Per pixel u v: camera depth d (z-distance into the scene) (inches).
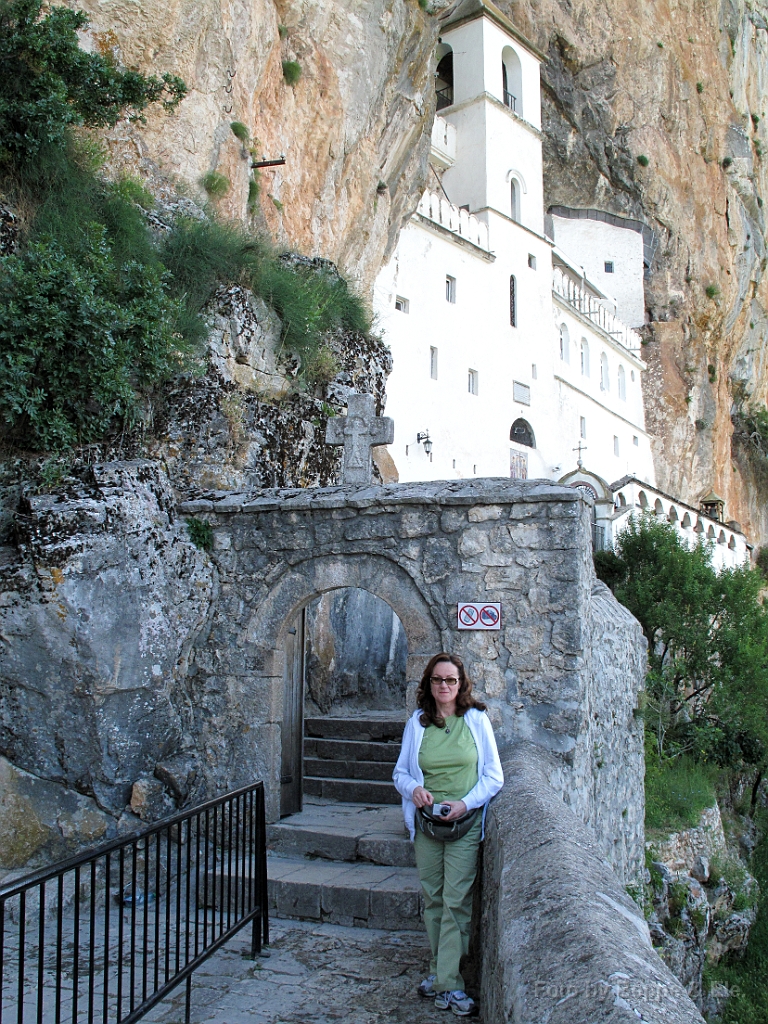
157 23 451.5
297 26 593.0
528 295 1181.7
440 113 1184.8
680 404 1637.6
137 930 234.8
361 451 358.6
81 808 262.7
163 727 281.4
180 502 310.3
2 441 295.3
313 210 627.5
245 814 213.2
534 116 1268.5
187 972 175.8
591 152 1595.7
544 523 270.2
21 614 261.7
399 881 243.4
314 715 417.7
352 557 288.4
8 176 336.5
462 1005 182.2
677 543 768.3
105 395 307.9
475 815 185.2
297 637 309.4
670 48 1630.2
